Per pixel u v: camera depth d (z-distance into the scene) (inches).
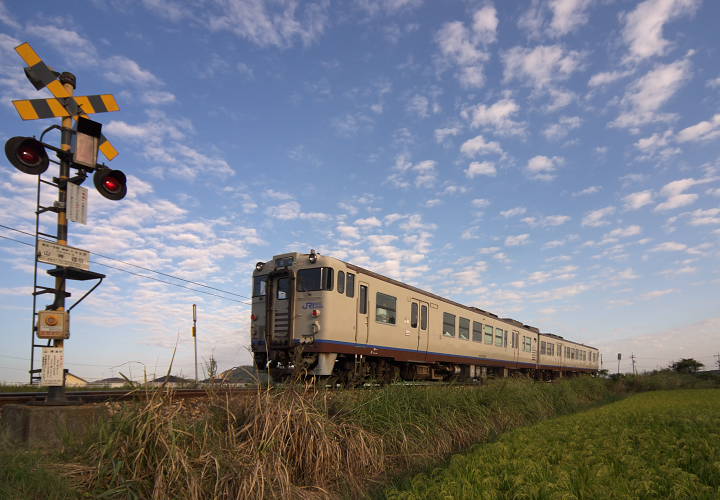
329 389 275.7
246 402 212.7
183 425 178.7
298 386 235.9
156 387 184.9
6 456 146.7
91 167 253.3
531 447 243.0
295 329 471.8
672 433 304.0
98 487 151.8
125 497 149.8
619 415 407.5
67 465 158.2
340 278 481.7
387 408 280.7
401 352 575.2
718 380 1530.5
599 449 247.9
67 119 251.9
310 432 211.8
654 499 171.8
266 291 499.8
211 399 212.1
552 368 1213.1
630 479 195.5
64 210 243.9
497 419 357.4
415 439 268.8
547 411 444.5
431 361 643.5
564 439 279.1
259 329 501.0
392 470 241.8
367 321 517.0
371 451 237.6
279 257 508.7
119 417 173.0
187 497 154.2
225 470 169.2
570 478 185.3
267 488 170.7
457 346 721.0
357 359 502.9
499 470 201.9
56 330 229.3
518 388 440.1
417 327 614.2
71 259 235.8
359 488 209.2
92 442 170.2
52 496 136.7
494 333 876.0
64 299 235.6
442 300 687.7
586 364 1572.3
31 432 191.2
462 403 342.6
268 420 200.1
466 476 192.9
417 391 317.7
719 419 360.8
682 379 1449.3
